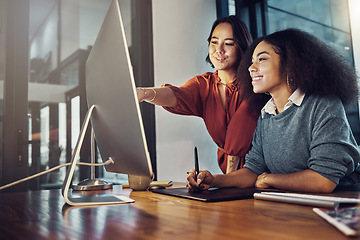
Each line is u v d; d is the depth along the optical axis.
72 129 2.24
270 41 1.31
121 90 0.63
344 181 1.15
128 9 2.52
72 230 0.45
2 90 2.01
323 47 1.23
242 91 1.67
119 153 0.73
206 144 2.71
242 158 1.96
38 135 2.10
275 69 1.27
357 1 2.22
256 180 1.13
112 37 0.66
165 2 2.61
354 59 2.22
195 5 2.78
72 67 2.29
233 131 1.89
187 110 2.11
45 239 0.41
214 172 2.72
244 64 1.60
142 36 2.51
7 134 2.00
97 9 2.43
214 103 2.24
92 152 1.18
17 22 2.09
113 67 0.66
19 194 1.06
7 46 2.05
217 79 2.30
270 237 0.38
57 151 2.16
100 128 0.82
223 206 0.65
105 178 2.29
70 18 2.31
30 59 2.12
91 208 0.67
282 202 0.67
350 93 1.20
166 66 2.55
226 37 2.28
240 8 2.81
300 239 0.37
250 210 0.59
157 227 0.46
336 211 0.49
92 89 0.84
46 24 2.21
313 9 2.41
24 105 2.07
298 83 1.18
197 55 2.74
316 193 0.88
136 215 0.56
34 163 2.07
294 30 1.29
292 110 1.18
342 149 0.97
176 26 2.65
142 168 0.63
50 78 2.19
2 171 1.96
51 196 0.95
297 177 0.95
